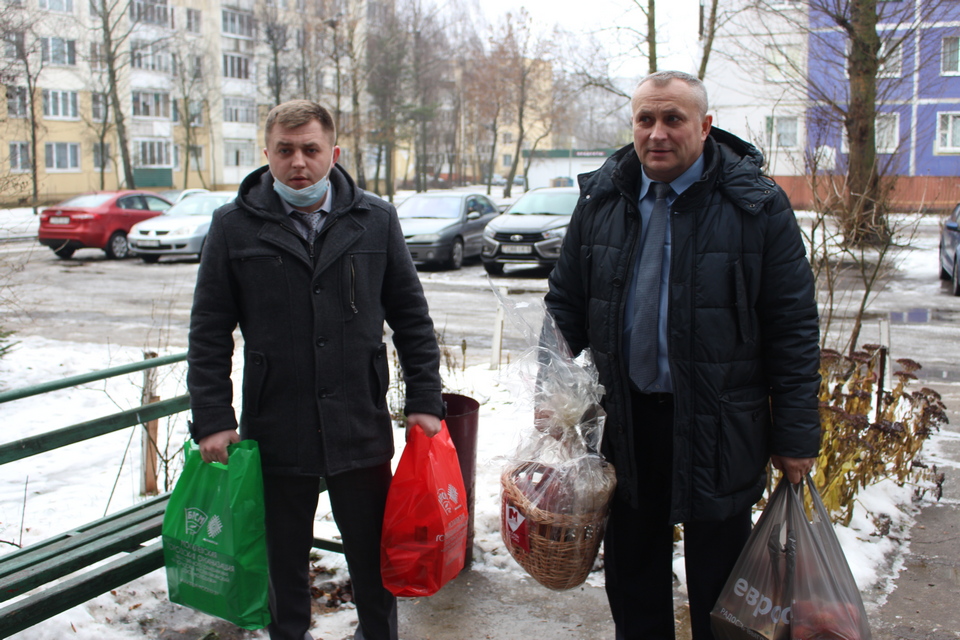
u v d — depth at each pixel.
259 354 2.43
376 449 2.54
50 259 17.33
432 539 2.55
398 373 6.09
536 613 3.21
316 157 2.37
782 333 2.36
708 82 25.61
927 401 4.53
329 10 42.72
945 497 4.42
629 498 2.52
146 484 4.42
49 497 4.36
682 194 2.34
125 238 17.77
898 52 15.42
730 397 2.36
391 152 44.44
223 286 2.44
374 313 2.53
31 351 8.15
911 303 11.49
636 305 2.47
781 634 2.33
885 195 7.43
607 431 2.57
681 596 3.32
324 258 2.42
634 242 2.47
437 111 50.69
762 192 2.31
